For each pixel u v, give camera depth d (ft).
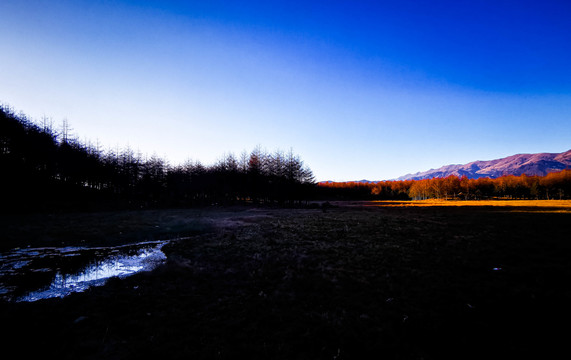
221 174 206.49
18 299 27.96
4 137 122.42
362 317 22.45
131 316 22.99
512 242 50.16
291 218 104.01
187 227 81.82
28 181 125.59
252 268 37.47
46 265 42.04
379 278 32.19
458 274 33.12
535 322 20.93
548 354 16.94
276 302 25.85
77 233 69.46
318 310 24.09
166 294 28.19
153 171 204.64
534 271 33.24
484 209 136.56
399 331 20.26
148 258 46.16
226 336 19.74
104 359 16.85
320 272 35.12
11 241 59.11
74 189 153.58
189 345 18.58
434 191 393.70
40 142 138.82
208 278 33.42
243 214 123.75
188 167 224.12
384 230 69.15
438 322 21.45
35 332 20.27
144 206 161.38
